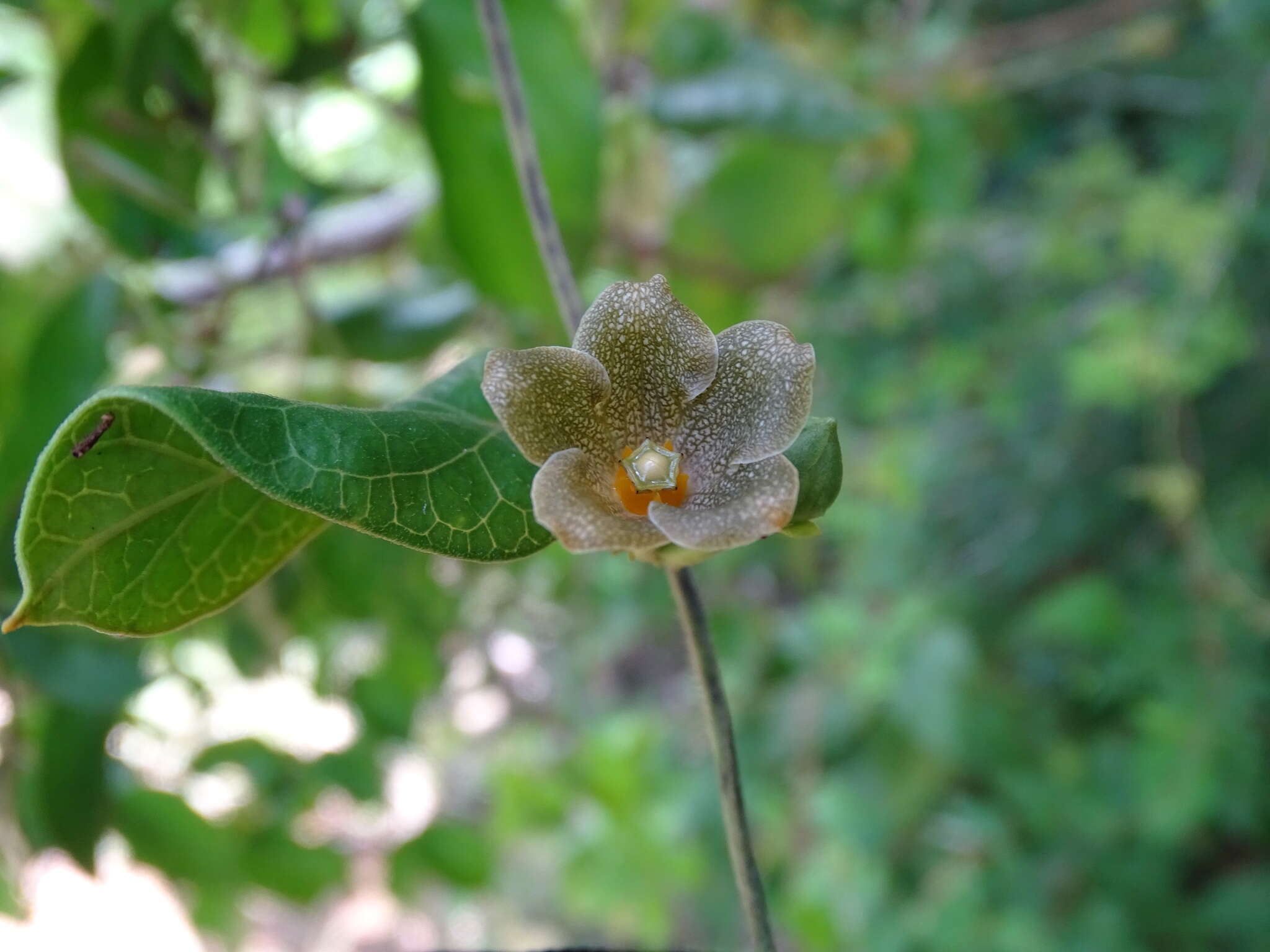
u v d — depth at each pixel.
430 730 0.39
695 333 0.08
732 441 0.08
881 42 0.28
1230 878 0.35
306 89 0.18
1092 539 0.38
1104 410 0.36
